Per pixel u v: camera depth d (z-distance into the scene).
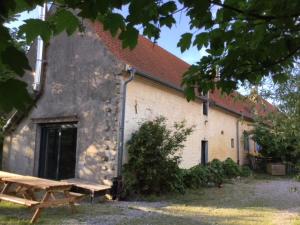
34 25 2.21
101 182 12.92
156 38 2.96
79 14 2.30
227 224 9.06
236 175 20.30
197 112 18.70
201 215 10.14
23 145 15.33
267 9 3.00
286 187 16.64
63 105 14.38
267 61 3.65
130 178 12.55
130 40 2.50
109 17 2.40
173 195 13.44
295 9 2.93
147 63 15.97
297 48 3.41
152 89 14.98
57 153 14.53
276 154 22.86
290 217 9.94
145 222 9.13
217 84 3.98
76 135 14.05
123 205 11.38
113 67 13.38
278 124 7.51
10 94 1.50
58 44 14.85
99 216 9.64
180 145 13.77
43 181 9.62
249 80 3.93
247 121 13.65
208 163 18.88
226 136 22.33
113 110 13.16
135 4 2.33
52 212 9.88
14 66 1.52
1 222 8.46
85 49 14.11
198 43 3.30
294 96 6.95
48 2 2.29
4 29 1.53
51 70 14.91
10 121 15.31
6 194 9.88
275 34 3.29
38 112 15.00
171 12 2.72
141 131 13.13
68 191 9.97
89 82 13.84
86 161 13.41
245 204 12.02
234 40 3.43
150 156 12.75
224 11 3.00
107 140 13.10
